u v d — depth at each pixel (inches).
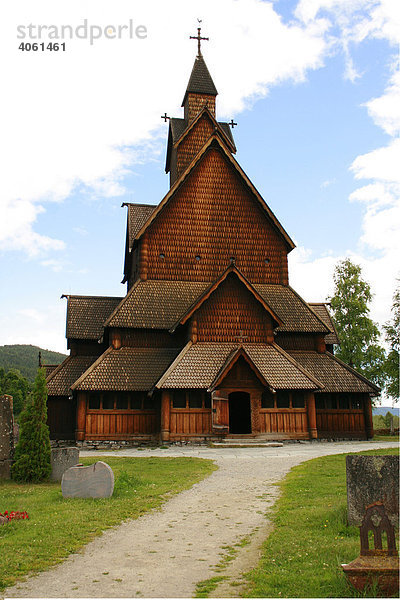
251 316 1256.8
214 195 1448.1
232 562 332.8
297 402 1192.2
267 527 416.5
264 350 1232.2
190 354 1187.3
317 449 1016.9
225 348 1216.2
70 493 561.3
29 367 5954.7
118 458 906.1
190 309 1202.0
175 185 1400.1
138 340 1289.4
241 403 1473.9
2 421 761.0
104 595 282.7
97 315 1487.5
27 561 341.4
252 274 1428.4
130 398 1213.1
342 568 272.5
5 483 714.2
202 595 277.4
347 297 2249.0
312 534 379.2
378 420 2593.5
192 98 1621.6
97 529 419.5
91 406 1195.3
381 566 269.1
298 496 525.0
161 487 603.8
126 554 355.6
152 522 443.8
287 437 1160.2
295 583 284.2
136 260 1507.1
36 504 534.3
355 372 1323.8
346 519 407.5
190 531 412.5
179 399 1154.7
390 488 394.9
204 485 621.0
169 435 1130.0
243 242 1439.5
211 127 1569.9
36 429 748.0
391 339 1931.6
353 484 403.5
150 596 279.6
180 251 1396.4
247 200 1466.5
